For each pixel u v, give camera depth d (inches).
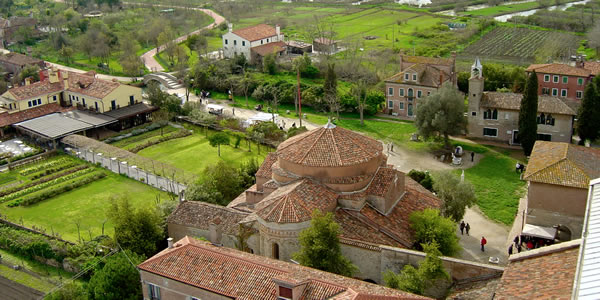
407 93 5221.5
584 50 7086.6
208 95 6097.4
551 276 1558.8
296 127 4758.9
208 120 5002.5
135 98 5319.9
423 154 4375.0
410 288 2052.2
